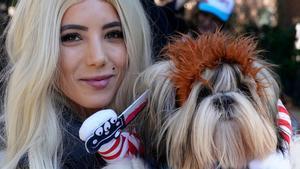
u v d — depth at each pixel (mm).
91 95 828
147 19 961
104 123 725
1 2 1562
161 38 1025
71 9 807
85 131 718
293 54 2938
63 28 813
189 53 714
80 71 819
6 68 915
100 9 814
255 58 730
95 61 803
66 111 876
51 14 814
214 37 732
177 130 707
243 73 695
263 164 701
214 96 686
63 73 831
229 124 679
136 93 808
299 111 2557
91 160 828
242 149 692
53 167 827
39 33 825
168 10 1305
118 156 766
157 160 763
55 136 843
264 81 708
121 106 865
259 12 3615
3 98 935
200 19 1780
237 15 3295
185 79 698
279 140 732
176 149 712
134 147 783
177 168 722
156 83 746
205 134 676
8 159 845
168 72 733
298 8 3244
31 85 831
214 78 693
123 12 848
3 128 909
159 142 743
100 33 817
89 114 881
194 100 691
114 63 842
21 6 857
